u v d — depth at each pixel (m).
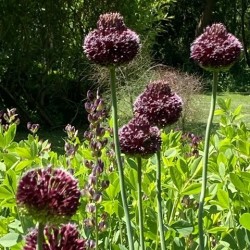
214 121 3.04
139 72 2.54
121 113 2.44
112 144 0.86
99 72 2.64
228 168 0.82
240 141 0.87
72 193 0.41
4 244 0.63
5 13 2.97
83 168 0.79
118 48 0.61
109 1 3.12
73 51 3.15
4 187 0.68
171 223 0.68
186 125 2.44
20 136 3.08
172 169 0.72
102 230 0.68
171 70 3.01
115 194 0.73
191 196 0.77
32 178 0.41
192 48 0.64
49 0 3.07
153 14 3.15
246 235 0.70
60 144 2.90
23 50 3.07
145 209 0.76
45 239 0.44
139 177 0.61
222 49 0.62
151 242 0.74
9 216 0.76
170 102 0.63
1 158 0.88
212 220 0.76
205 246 0.72
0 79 3.12
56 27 3.12
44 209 0.40
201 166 0.77
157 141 0.61
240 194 0.75
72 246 0.43
